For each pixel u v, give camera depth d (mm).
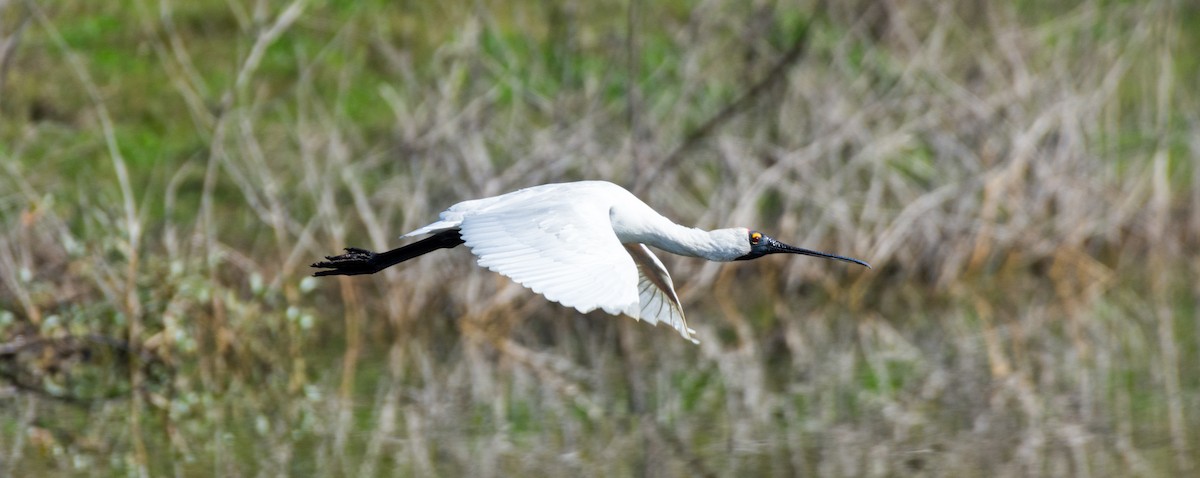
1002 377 14836
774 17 20266
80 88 19625
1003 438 12484
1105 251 20844
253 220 18047
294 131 19203
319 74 20781
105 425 13242
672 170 18500
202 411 13758
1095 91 20422
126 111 19594
